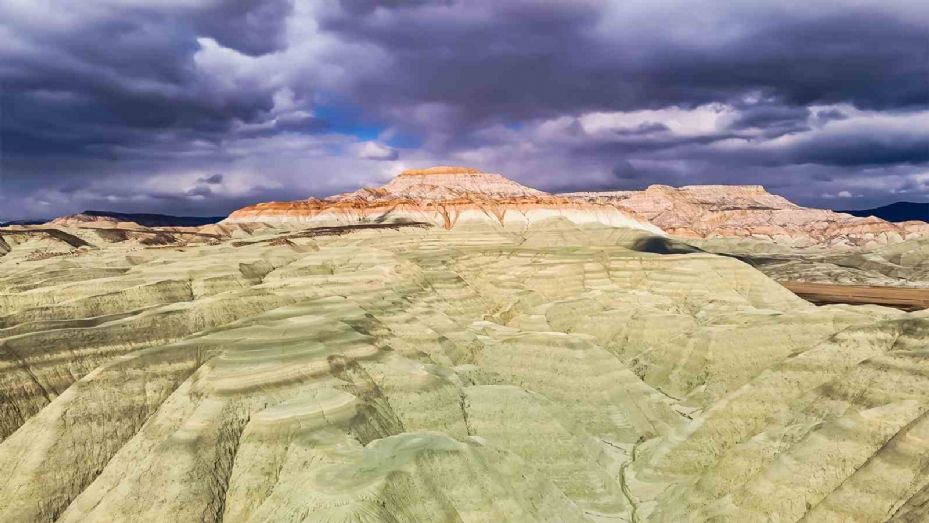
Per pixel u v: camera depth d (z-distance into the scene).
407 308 78.25
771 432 45.41
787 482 38.78
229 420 42.62
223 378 45.94
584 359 65.44
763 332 72.44
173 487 37.66
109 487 39.25
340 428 42.97
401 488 34.50
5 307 76.75
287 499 35.06
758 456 42.81
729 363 70.19
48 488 40.38
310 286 79.94
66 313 71.44
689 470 48.62
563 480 47.19
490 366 69.06
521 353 68.88
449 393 53.38
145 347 59.03
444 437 40.97
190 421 41.91
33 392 50.47
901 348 50.19
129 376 48.12
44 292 78.88
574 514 40.12
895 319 53.88
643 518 44.03
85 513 37.91
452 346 70.88
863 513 35.03
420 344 68.06
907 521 32.22
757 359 69.62
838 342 53.09
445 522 34.62
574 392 62.50
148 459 39.62
